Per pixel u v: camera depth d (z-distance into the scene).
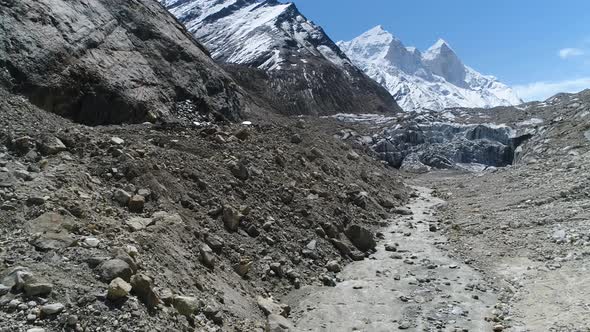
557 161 32.62
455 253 17.69
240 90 41.88
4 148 13.27
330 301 13.52
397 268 16.23
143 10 29.41
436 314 12.72
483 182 32.75
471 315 12.67
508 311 12.78
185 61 29.45
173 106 25.58
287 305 12.89
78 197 11.94
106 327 8.30
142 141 17.55
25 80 18.69
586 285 13.66
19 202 10.75
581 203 21.70
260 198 17.36
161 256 11.30
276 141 24.00
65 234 10.21
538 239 18.03
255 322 11.42
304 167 22.19
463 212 23.70
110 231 11.16
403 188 31.64
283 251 15.41
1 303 8.12
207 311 10.49
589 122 40.03
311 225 17.45
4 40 18.83
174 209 13.95
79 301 8.54
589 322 11.47
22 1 20.56
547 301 13.04
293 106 88.88
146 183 14.16
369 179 27.80
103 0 26.70
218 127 22.45
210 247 13.55
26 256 9.28
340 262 16.39
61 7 22.55
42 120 16.14
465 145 52.31
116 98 22.06
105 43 24.08
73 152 14.48
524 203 23.30
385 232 20.50
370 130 59.53
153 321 8.91
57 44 20.77
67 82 20.28
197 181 15.92
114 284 8.88
